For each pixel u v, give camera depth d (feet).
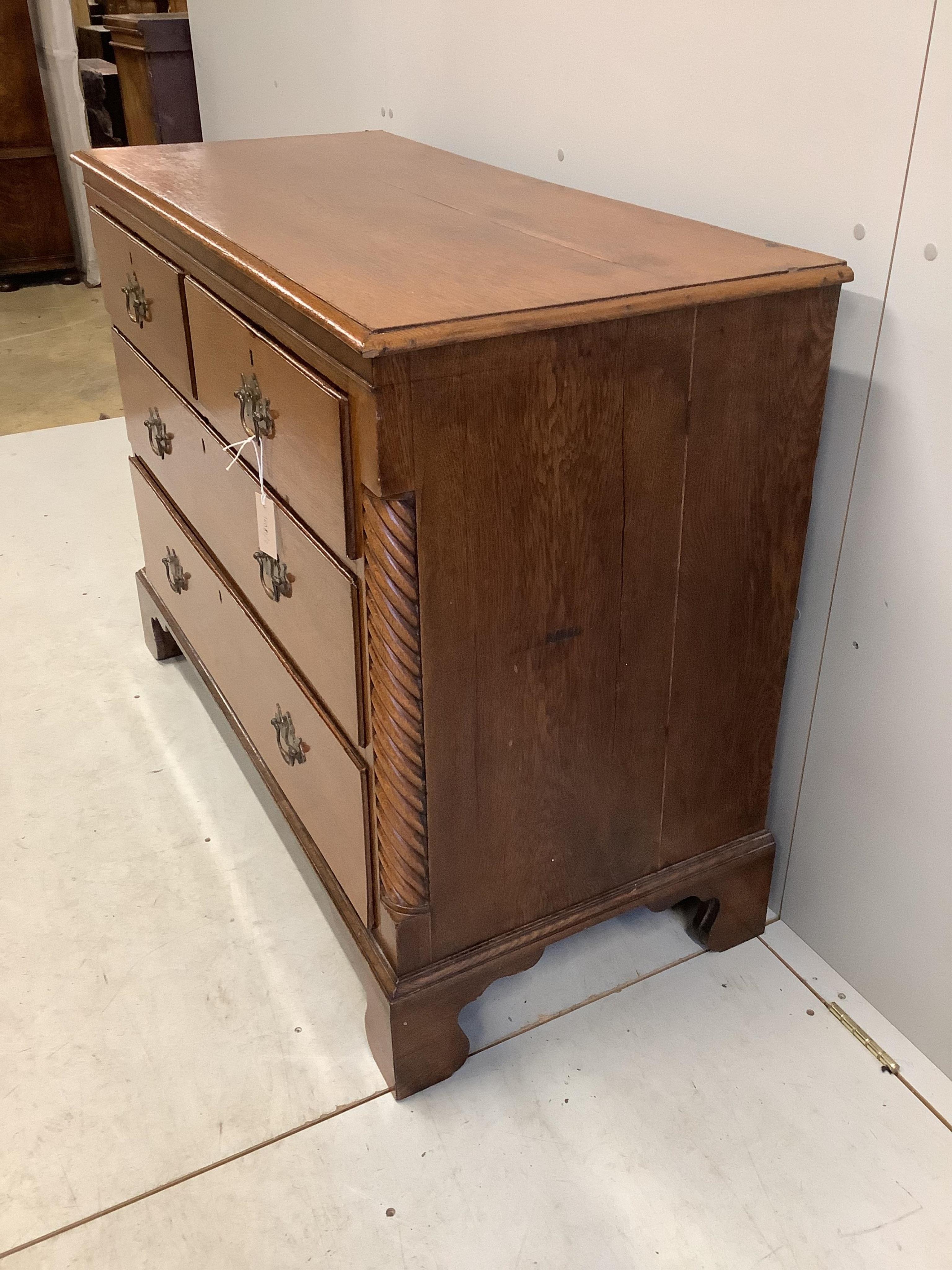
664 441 3.49
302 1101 4.14
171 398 5.04
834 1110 4.08
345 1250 3.63
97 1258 3.61
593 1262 3.58
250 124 8.36
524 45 5.11
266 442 3.90
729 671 4.12
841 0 3.52
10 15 13.09
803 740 4.54
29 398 11.06
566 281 3.28
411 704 3.41
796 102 3.78
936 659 3.81
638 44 4.42
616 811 4.13
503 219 4.13
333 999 4.58
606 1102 4.11
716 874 4.52
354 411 3.11
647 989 4.60
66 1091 4.17
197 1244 3.65
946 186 3.34
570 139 4.99
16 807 5.64
